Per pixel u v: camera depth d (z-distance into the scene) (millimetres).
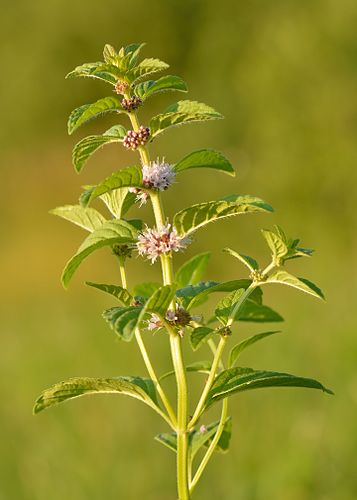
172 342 3424
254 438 7672
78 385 3461
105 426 8352
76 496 7535
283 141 21938
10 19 31500
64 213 3867
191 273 4273
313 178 21406
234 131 22703
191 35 29672
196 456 7586
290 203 21609
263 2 23422
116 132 3623
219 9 24328
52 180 27109
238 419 8039
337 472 7113
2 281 21547
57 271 21844
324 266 16531
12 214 26203
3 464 8023
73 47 31438
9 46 31484
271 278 3447
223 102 23031
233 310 3430
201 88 24219
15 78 31078
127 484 7555
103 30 31141
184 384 3414
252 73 22484
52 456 7965
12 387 10336
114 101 3531
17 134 30531
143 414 8547
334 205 21328
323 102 21609
